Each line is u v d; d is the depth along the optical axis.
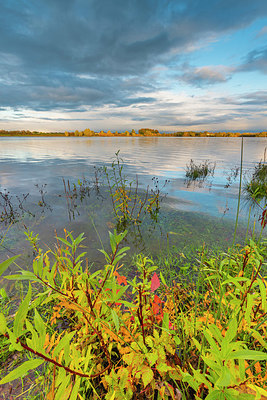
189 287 2.21
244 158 16.69
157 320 1.30
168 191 7.15
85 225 4.18
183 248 3.26
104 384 1.04
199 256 2.87
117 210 4.61
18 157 17.47
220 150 25.31
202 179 9.21
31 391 1.27
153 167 12.61
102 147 30.80
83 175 9.84
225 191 7.16
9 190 7.09
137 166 12.95
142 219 4.60
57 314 1.59
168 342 1.08
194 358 1.23
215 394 0.60
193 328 1.26
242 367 0.62
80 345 1.20
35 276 0.67
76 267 1.24
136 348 1.07
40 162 14.36
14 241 3.41
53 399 0.67
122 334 1.17
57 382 0.61
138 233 3.86
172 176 9.94
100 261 2.85
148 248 3.27
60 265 1.80
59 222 4.33
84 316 1.04
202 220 4.50
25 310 0.51
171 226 4.18
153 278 0.94
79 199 6.18
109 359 1.12
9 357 1.51
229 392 0.59
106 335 1.13
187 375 0.79
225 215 4.83
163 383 1.05
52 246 3.24
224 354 0.57
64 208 5.30
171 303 1.49
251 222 4.37
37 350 0.53
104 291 1.05
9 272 2.56
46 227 4.06
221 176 9.90
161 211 5.12
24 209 5.18
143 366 0.93
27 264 2.72
